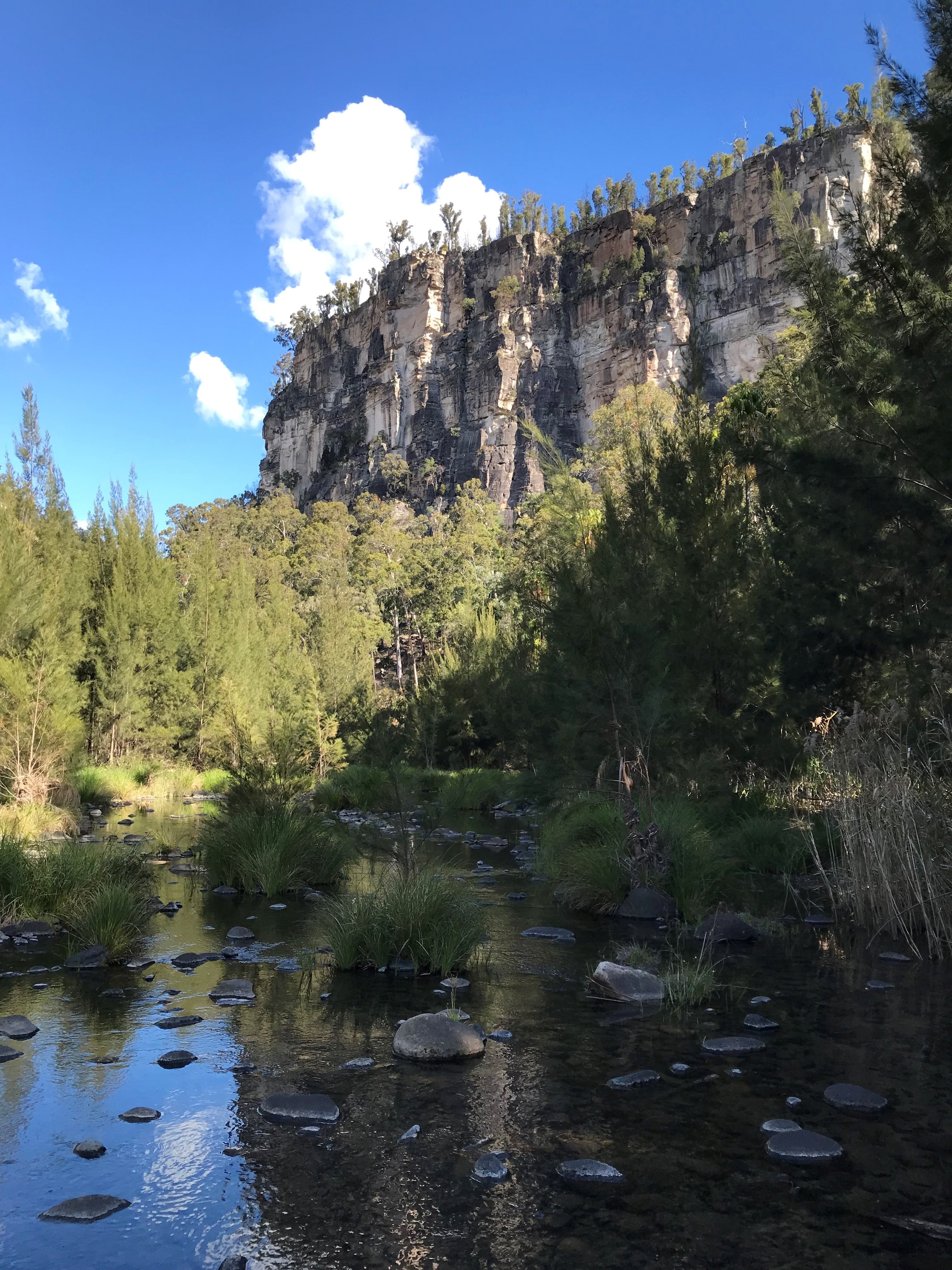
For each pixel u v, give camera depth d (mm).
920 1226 2529
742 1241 2445
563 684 9602
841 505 8531
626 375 104875
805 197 84812
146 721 27219
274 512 99250
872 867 6605
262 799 10188
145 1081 3719
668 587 10781
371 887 8703
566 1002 4941
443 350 125438
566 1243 2438
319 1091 3598
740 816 9867
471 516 88000
